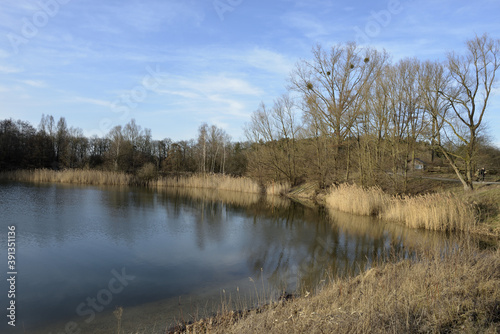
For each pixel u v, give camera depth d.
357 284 7.48
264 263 10.85
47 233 14.16
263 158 39.81
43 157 49.69
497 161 36.16
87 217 17.94
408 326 4.45
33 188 31.19
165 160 56.81
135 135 50.03
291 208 24.98
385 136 25.47
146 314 7.01
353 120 27.67
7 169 45.00
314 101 31.45
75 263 10.51
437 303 5.20
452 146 28.42
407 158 25.16
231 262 10.94
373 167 25.52
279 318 5.25
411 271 7.51
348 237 14.82
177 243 13.34
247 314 6.74
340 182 30.25
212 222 18.19
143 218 18.47
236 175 50.53
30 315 6.95
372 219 19.95
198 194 33.69
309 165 34.91
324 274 9.70
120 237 13.98
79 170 41.00
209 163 56.03
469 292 5.72
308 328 4.62
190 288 8.58
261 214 21.64
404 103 24.19
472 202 18.16
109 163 45.41
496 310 4.99
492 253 8.96
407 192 24.42
